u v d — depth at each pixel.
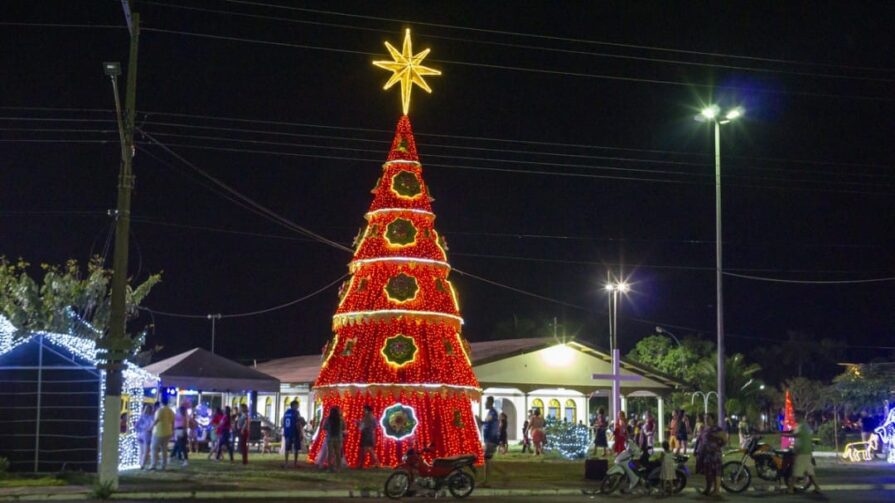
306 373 50.81
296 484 23.50
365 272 31.38
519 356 46.72
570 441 36.38
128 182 22.00
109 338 21.50
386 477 25.69
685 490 24.48
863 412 46.50
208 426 38.72
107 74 20.44
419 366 29.83
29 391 25.58
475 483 24.62
